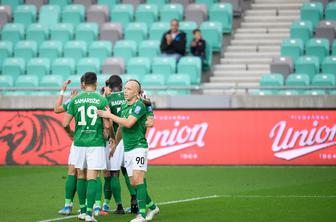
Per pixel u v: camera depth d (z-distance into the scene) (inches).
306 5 3358.8
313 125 2581.2
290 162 2593.5
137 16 3388.3
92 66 3046.3
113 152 1561.3
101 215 1579.7
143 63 3036.4
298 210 1596.9
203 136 2635.3
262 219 1481.3
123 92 1648.6
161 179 2261.3
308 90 2805.1
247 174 2377.0
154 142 2659.9
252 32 3358.8
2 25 3457.2
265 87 2556.6
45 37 3346.5
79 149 1498.5
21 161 2684.5
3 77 3019.2
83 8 3499.0
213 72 3122.5
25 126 2687.0
